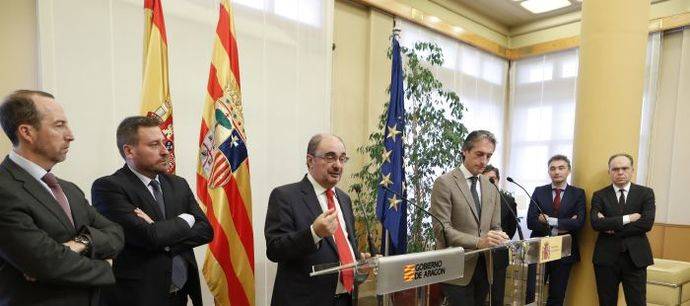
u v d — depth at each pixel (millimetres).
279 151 3326
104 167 2428
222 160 2219
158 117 2033
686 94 4395
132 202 1575
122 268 1517
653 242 4512
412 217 3572
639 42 2910
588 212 2984
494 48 5574
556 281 3137
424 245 3604
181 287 1682
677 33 4492
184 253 1716
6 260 1108
